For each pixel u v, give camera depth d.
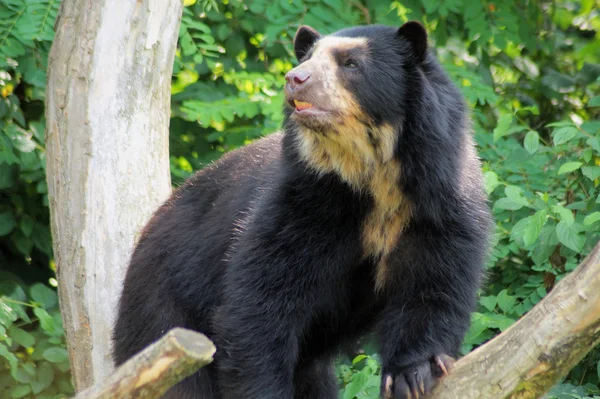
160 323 10.04
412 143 9.11
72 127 10.54
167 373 5.80
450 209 9.13
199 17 16.09
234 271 9.12
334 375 10.99
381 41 9.35
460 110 9.51
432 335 8.94
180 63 15.50
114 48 10.65
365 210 9.30
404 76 9.25
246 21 15.92
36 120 15.61
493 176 11.43
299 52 10.34
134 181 10.63
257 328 8.96
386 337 9.20
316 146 9.12
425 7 15.58
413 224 9.22
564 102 18.23
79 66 10.59
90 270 10.38
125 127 10.66
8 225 15.01
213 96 15.62
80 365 10.44
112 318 10.36
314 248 9.15
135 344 10.06
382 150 9.11
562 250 12.27
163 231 10.34
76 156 10.49
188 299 10.03
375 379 10.69
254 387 8.93
